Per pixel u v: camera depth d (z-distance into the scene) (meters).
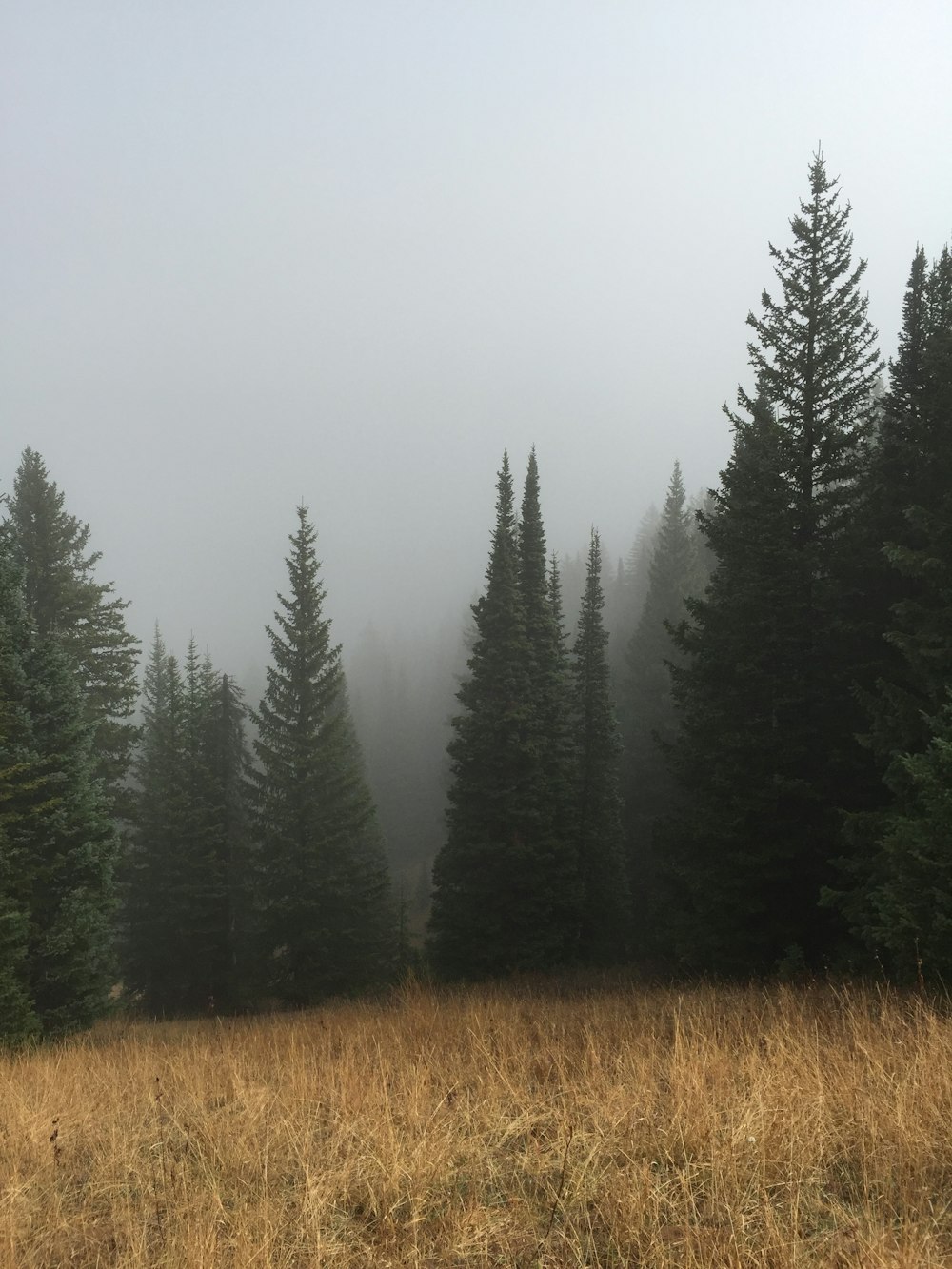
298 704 27.52
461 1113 5.36
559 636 28.45
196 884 28.84
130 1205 4.43
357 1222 4.01
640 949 24.88
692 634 16.00
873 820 11.78
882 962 10.84
